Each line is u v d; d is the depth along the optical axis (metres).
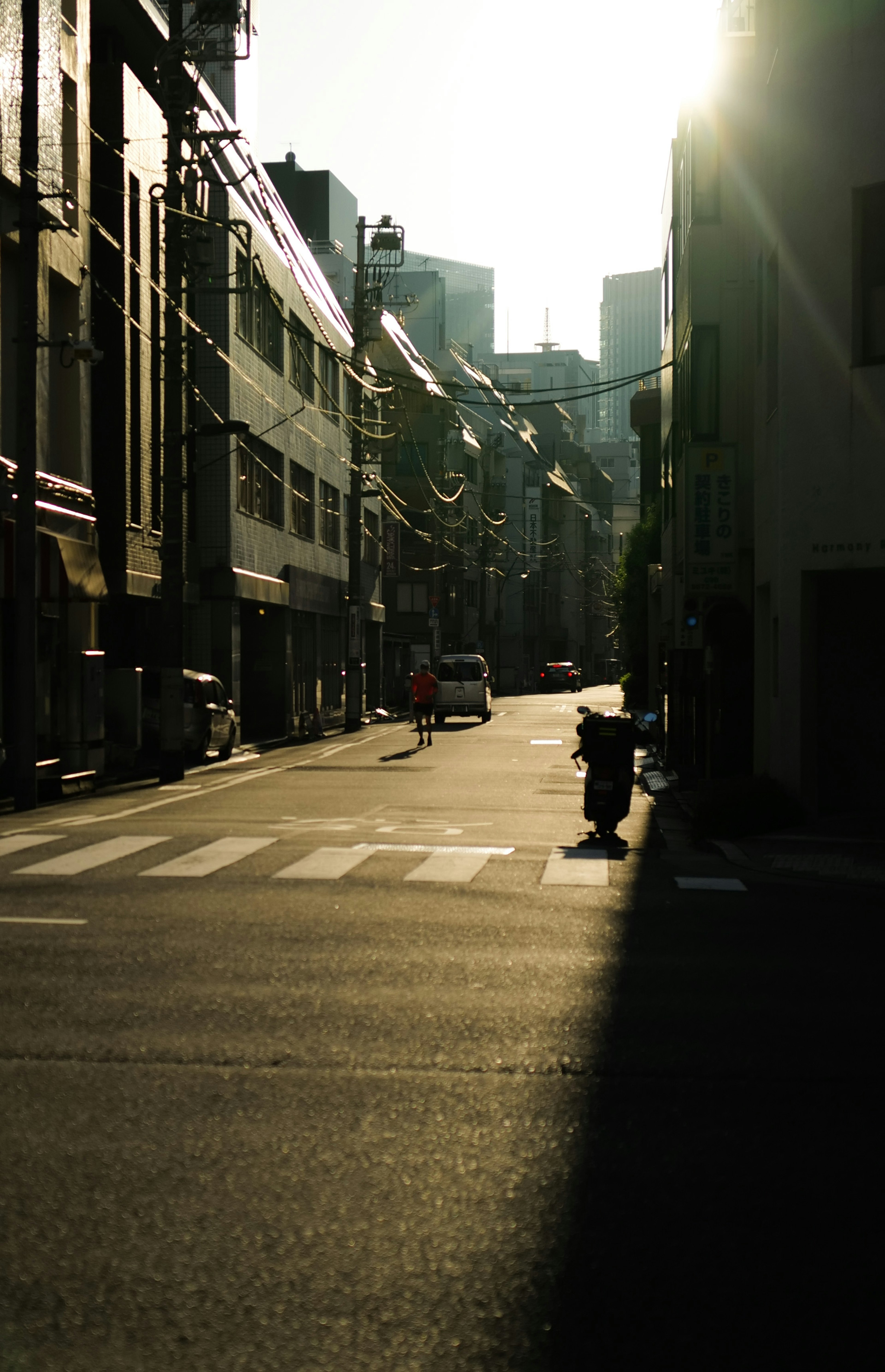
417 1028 7.29
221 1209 4.78
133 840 15.23
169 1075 6.41
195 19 25.59
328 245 70.38
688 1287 4.21
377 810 19.84
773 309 19.48
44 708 21.78
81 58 24.86
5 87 20.84
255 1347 3.79
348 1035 7.13
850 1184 5.09
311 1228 4.62
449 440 85.69
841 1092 6.25
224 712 30.50
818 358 17.16
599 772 16.95
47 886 11.91
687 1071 6.57
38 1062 6.58
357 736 42.12
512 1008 7.76
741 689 23.86
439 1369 3.69
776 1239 4.58
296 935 9.78
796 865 13.92
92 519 23.91
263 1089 6.21
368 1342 3.83
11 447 21.69
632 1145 5.51
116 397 28.66
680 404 28.69
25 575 19.34
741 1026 7.43
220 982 8.29
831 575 17.66
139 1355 3.75
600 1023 7.46
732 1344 3.85
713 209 24.08
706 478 22.17
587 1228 4.66
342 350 53.34
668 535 34.31
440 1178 5.11
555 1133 5.65
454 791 23.38
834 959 9.25
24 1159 5.28
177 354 25.25
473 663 51.78
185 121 25.75
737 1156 5.39
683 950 9.52
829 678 17.83
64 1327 3.90
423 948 9.41
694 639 23.91
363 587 58.38
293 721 43.50
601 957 9.23
